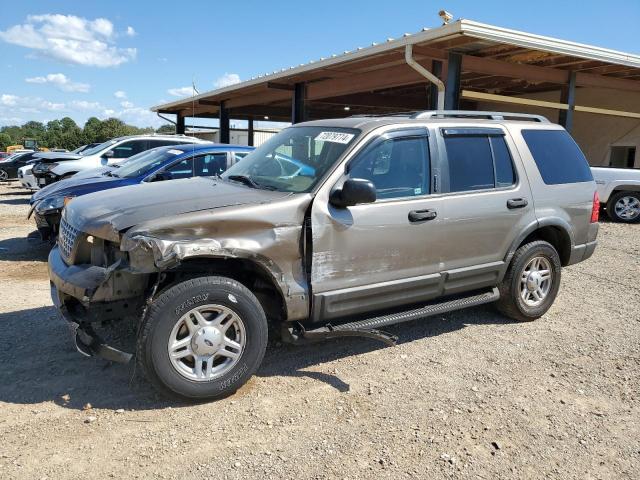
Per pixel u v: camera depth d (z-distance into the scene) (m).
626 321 5.67
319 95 15.39
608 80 13.55
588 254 5.98
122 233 3.63
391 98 19.72
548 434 3.50
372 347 4.82
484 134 5.11
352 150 4.26
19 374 4.10
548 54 10.76
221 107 21.34
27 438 3.27
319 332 4.04
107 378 4.05
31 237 8.19
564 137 5.85
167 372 3.56
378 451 3.25
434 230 4.59
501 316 5.74
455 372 4.36
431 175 4.65
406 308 4.73
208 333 3.69
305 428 3.48
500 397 3.96
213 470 3.03
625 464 3.22
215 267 3.94
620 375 4.39
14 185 24.33
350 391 3.99
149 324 3.51
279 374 4.24
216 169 8.57
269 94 18.38
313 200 4.00
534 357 4.70
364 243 4.21
